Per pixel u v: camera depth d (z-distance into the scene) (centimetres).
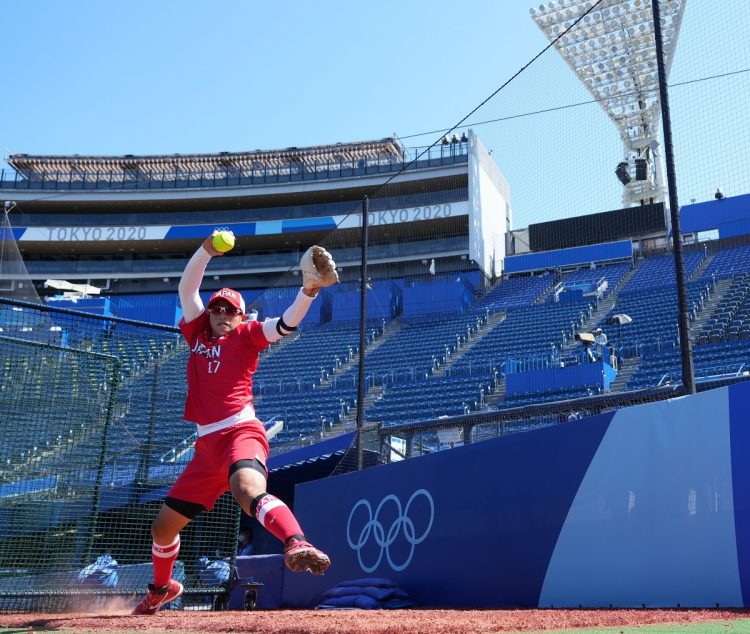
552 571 571
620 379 1914
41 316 795
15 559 710
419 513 711
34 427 746
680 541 496
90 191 4138
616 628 298
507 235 3766
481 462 658
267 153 4197
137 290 4231
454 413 2009
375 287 3241
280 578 875
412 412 2089
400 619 391
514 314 2947
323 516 845
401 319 3166
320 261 319
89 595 688
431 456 714
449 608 641
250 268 4075
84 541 729
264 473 320
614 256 3173
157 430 800
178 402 814
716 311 2322
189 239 4109
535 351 2464
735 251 2856
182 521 373
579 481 570
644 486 527
